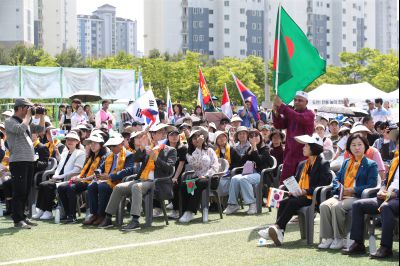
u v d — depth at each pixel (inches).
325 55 5206.7
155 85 2422.5
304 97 424.8
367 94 1269.7
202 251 350.0
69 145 500.1
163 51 4938.5
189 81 2388.0
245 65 2546.8
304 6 5034.5
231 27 4936.0
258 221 452.4
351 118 826.2
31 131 510.3
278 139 521.3
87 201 472.7
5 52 3378.4
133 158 457.7
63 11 5792.3
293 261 319.9
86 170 478.6
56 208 489.4
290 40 431.8
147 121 494.9
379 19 6343.5
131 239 390.6
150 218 437.7
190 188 443.2
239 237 391.5
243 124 722.8
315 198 363.3
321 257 327.6
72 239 394.0
